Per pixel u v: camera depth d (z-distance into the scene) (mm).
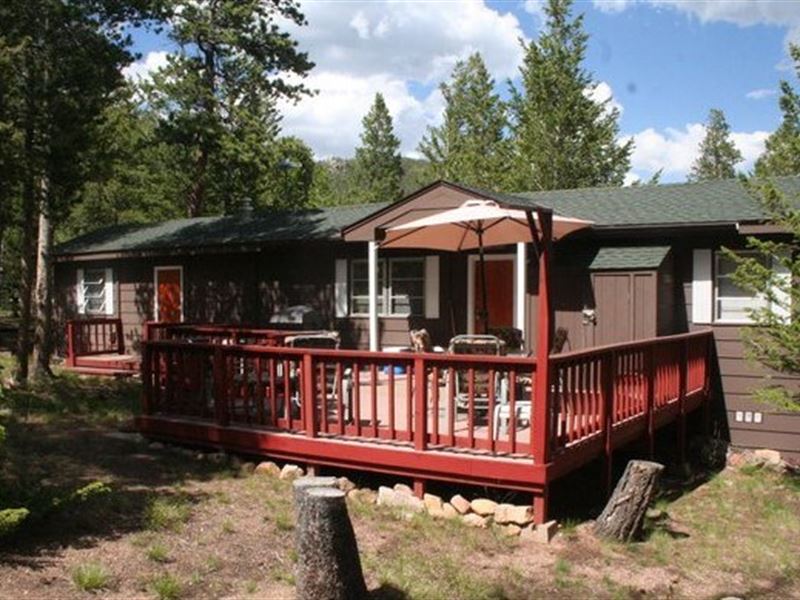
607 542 6496
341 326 14758
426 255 13570
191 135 22641
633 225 11078
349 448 7090
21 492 5906
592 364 7262
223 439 8000
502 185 30469
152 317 18016
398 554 5793
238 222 17984
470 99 38438
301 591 4707
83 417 10781
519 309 10828
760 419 10914
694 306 11375
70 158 13016
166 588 4730
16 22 12398
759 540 7332
